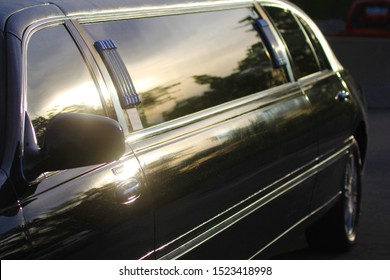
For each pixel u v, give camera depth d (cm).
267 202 490
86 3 399
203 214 418
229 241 444
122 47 404
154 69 419
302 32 633
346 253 650
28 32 352
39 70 350
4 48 339
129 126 382
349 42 1481
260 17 572
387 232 700
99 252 340
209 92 459
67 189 330
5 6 360
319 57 644
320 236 645
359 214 679
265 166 488
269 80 540
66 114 325
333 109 615
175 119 417
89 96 368
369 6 2125
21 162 316
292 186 527
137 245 366
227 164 441
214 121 446
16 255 299
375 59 1458
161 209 381
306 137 555
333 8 3341
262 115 499
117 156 328
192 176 407
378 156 1008
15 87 331
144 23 431
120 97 383
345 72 686
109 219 345
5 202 302
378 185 862
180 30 460
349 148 652
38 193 317
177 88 430
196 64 459
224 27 511
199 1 499
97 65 380
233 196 449
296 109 549
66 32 374
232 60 501
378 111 1378
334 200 620
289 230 530
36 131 335
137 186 365
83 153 319
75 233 326
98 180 346
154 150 387
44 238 312
